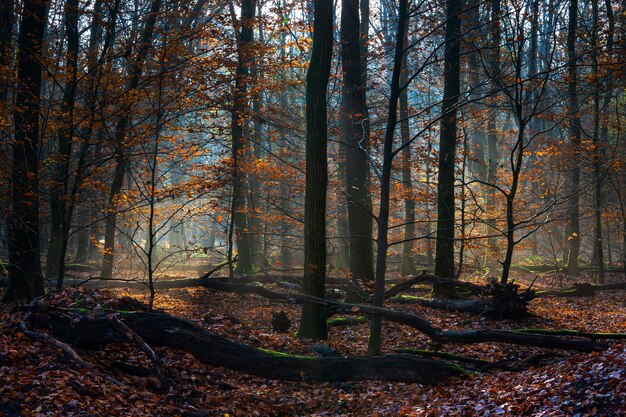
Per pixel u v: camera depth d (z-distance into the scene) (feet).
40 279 46.16
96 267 89.61
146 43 46.47
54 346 27.43
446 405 25.89
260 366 30.09
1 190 43.55
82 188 47.26
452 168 58.85
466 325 48.37
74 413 21.50
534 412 22.31
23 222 42.86
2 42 45.29
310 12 64.75
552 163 81.35
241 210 60.13
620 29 56.85
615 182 90.99
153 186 43.57
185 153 49.49
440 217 58.70
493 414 23.21
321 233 40.32
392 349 37.19
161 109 46.06
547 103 79.30
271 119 61.16
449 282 52.44
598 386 22.36
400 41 34.88
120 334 29.12
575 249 93.71
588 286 67.46
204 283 57.21
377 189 74.43
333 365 30.60
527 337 32.35
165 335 29.86
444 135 58.59
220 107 49.03
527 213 84.48
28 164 43.78
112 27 45.55
